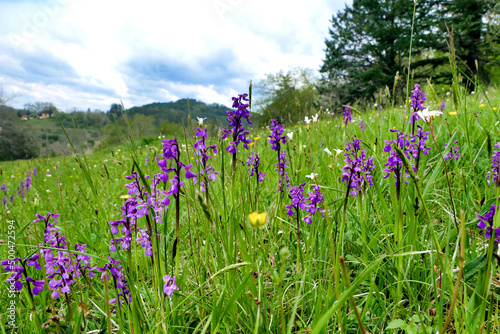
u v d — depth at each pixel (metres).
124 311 1.85
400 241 1.91
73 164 10.20
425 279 1.90
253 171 2.94
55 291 1.61
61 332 1.79
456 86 2.01
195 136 1.94
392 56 41.41
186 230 2.93
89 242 2.85
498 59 33.28
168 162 1.71
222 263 1.96
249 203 2.58
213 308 1.48
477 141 3.50
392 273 1.99
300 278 2.01
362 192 2.43
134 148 1.76
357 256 2.35
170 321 1.68
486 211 1.83
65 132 1.82
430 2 38.62
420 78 36.53
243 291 1.74
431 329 1.49
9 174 11.55
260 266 2.00
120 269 1.76
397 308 1.79
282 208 2.92
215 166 3.31
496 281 1.57
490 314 1.37
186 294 1.78
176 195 1.59
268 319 1.76
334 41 47.22
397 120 4.71
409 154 2.17
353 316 1.74
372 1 41.97
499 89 8.46
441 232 2.14
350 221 2.62
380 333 1.71
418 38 36.28
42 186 6.96
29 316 1.94
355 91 39.62
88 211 3.82
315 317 1.46
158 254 1.64
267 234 2.70
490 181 2.25
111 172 6.70
